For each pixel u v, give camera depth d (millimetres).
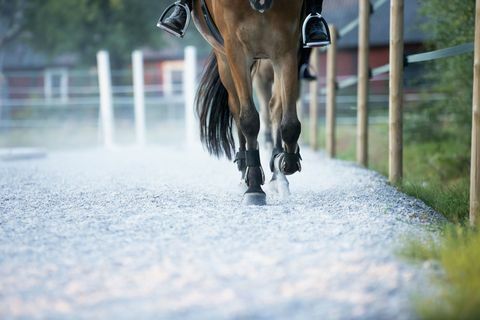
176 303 6121
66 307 6113
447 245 7715
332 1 58344
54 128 45219
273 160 12828
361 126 19141
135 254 7828
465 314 5527
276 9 10297
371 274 6801
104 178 16125
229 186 14102
